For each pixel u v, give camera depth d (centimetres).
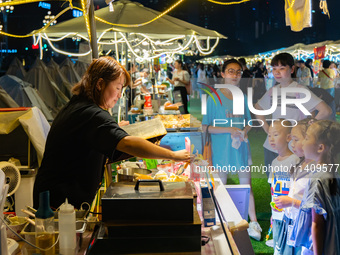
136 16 666
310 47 1855
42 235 164
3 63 1812
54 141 213
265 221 368
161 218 167
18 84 668
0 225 149
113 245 164
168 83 1286
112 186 185
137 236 166
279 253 285
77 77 1000
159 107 768
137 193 174
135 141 197
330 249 232
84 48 739
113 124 204
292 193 280
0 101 527
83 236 181
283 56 249
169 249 166
